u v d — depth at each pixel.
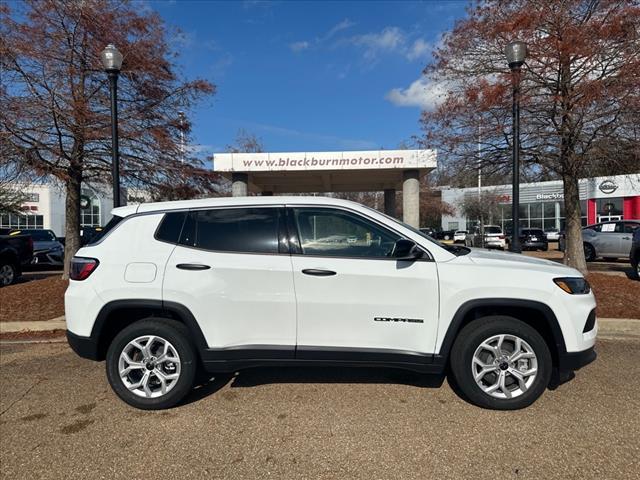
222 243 3.92
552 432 3.41
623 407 3.84
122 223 4.05
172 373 3.92
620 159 9.12
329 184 19.41
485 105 8.65
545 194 40.03
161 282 3.83
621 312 6.89
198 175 10.85
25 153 8.61
